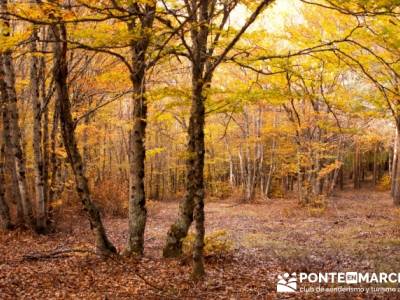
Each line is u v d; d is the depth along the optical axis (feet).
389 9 17.80
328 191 89.76
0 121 54.75
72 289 22.77
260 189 113.39
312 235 46.83
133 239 30.71
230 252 35.12
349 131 59.11
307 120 63.00
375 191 121.90
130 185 30.89
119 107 79.15
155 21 28.99
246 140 88.28
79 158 29.71
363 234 45.06
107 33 22.08
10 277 24.68
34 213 49.55
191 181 31.07
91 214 29.86
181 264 28.32
